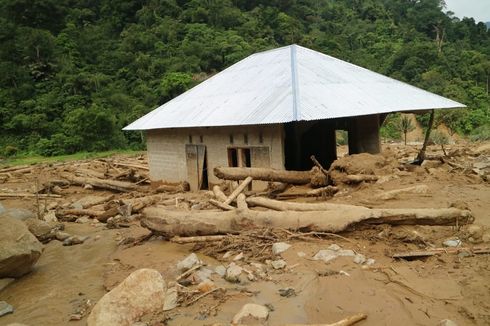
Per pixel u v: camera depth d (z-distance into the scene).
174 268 8.34
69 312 7.37
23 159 46.50
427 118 55.50
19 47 64.69
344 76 17.47
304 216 9.23
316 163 13.37
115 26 83.81
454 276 6.71
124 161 32.88
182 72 65.69
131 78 66.81
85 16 83.50
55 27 77.56
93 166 31.27
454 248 7.67
